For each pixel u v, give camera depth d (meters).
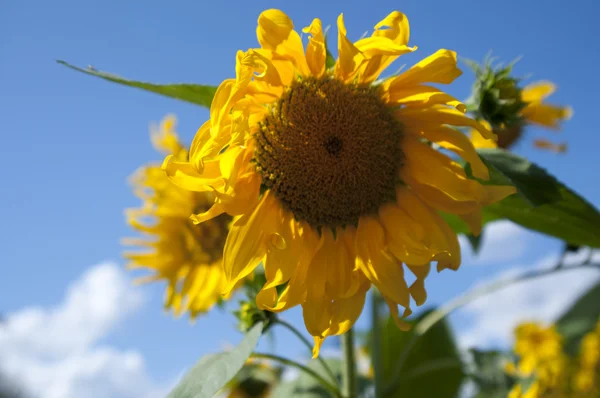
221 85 0.41
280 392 0.62
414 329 0.71
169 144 0.62
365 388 0.63
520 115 0.52
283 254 0.44
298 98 0.46
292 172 0.47
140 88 0.46
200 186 0.42
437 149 0.48
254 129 0.46
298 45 0.43
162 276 0.64
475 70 0.52
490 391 0.57
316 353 0.44
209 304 0.62
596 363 0.75
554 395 0.60
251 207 0.45
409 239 0.46
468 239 0.57
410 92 0.45
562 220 0.52
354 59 0.44
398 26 0.43
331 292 0.46
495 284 0.56
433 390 0.69
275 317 0.49
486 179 0.44
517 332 0.78
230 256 0.44
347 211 0.47
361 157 0.47
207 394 0.40
